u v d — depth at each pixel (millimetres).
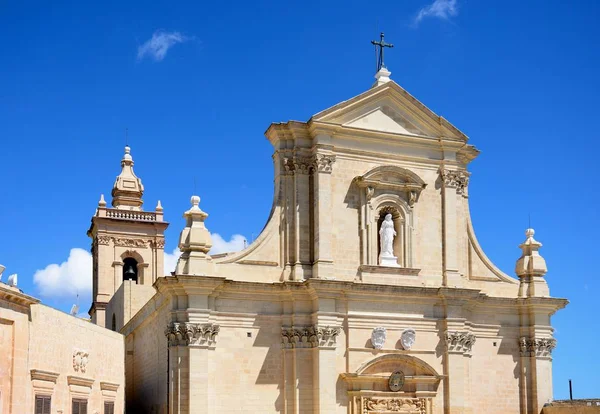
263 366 46500
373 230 49594
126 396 58312
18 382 32875
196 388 44219
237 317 46469
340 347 47500
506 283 53719
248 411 45688
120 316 61969
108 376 43344
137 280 75312
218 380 45469
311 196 49250
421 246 51031
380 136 50781
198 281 44906
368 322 48312
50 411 35812
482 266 53469
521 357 52750
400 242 50562
